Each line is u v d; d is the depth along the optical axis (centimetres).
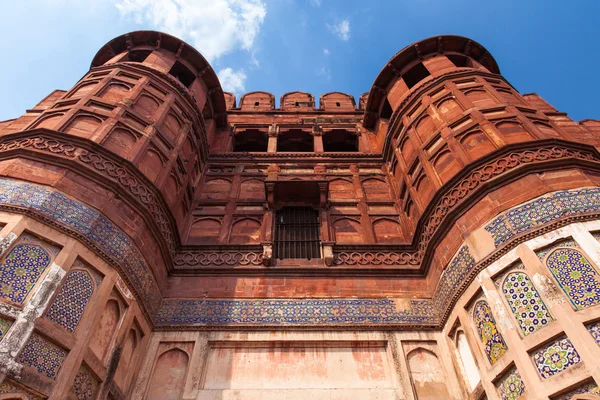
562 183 783
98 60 1410
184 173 1144
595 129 1501
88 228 749
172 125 1141
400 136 1269
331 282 1008
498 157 874
